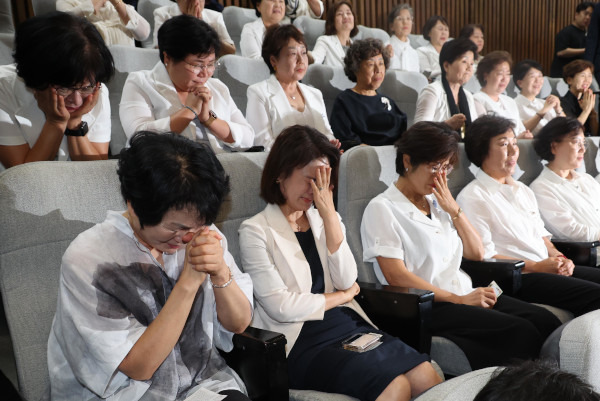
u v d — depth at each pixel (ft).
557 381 1.95
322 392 4.35
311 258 5.16
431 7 20.15
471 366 5.30
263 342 3.82
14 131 5.09
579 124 8.68
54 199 3.83
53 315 3.77
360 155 6.24
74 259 3.39
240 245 4.91
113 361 3.28
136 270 3.57
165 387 3.56
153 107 6.41
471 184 7.45
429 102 9.96
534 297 6.82
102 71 4.78
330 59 12.82
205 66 6.17
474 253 6.48
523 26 22.95
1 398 3.02
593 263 7.81
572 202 8.63
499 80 11.18
